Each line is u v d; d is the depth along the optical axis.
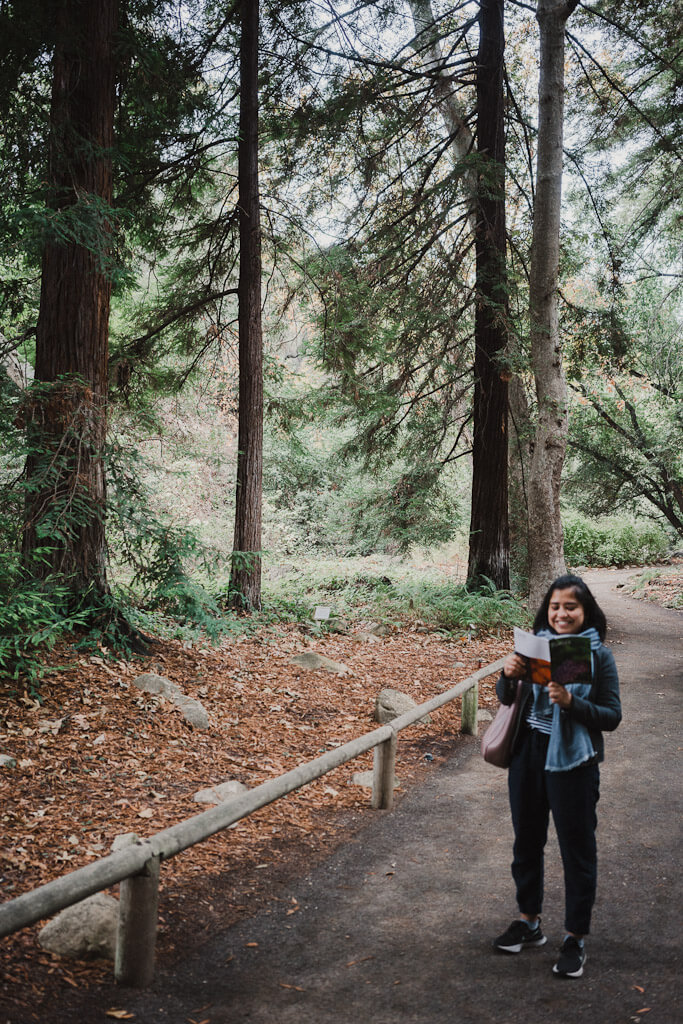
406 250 15.52
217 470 18.67
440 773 6.99
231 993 3.50
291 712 8.20
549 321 14.75
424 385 15.72
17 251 8.35
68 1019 3.19
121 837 4.71
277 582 16.89
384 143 15.24
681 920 4.25
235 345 15.38
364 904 4.45
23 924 2.96
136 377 13.55
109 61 8.73
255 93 12.52
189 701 7.39
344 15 13.77
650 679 11.17
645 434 26.83
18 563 7.58
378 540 17.73
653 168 19.66
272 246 14.17
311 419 15.56
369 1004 3.43
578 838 3.69
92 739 6.35
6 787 5.36
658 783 6.75
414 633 12.86
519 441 16.22
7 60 8.27
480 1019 3.32
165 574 8.95
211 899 4.41
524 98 17.70
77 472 8.06
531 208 16.88
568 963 3.66
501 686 3.89
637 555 32.81
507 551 15.05
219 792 5.73
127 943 3.50
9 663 7.03
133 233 12.55
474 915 4.32
